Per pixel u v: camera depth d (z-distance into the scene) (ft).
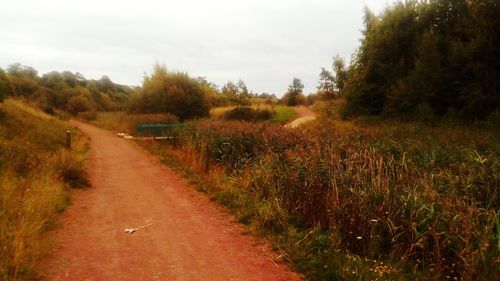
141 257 18.53
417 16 79.71
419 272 16.21
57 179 31.83
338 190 22.22
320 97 154.20
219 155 42.63
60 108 245.45
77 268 16.93
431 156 29.30
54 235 20.83
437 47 66.13
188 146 52.16
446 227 17.15
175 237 21.57
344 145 33.71
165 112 135.74
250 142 42.04
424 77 65.82
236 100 141.49
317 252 18.35
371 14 92.27
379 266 16.44
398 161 27.32
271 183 28.76
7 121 55.52
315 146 34.19
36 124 71.15
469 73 60.75
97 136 98.43
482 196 21.62
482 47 57.62
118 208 27.71
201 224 24.09
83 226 22.99
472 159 26.68
